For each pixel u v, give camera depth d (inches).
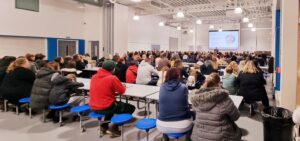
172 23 714.8
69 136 130.6
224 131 84.9
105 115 125.1
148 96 130.0
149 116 158.1
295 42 125.3
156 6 479.2
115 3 411.8
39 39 363.6
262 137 129.4
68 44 417.4
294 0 124.7
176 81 99.6
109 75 126.6
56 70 158.2
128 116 114.3
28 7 341.7
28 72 167.5
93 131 138.1
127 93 137.6
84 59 332.5
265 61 383.9
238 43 720.3
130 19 489.1
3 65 191.0
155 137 128.4
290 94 128.1
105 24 422.3
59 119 151.9
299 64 120.0
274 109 110.3
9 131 137.8
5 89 164.7
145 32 559.8
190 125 97.7
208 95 84.8
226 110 84.2
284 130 101.6
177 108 96.3
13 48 327.9
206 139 86.3
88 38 452.1
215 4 416.5
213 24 751.1
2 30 309.9
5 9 312.2
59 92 143.9
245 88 164.6
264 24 689.0
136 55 309.1
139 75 203.5
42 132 136.4
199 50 781.3
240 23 717.9
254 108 186.7
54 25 386.0
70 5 417.1
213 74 98.4
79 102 156.9
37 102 148.6
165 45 681.0
